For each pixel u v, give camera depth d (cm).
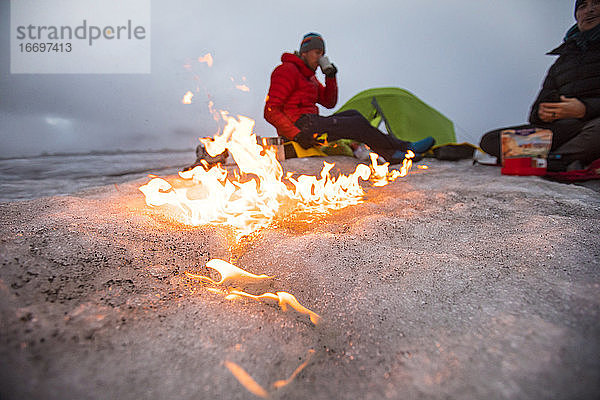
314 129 239
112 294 68
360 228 117
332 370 53
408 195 168
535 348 49
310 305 73
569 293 63
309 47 260
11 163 425
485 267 80
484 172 229
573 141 201
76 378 46
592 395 42
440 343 55
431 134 377
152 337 56
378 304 69
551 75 223
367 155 302
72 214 117
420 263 85
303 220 131
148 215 127
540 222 110
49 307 59
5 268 69
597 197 148
